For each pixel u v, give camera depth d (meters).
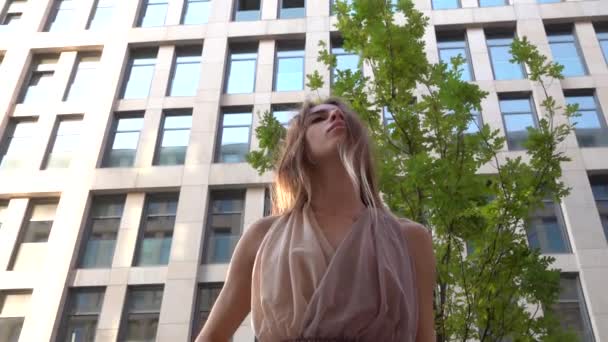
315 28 18.84
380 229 1.51
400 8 8.32
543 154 7.43
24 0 21.47
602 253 13.59
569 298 13.23
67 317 14.24
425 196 6.79
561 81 16.67
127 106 17.84
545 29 18.25
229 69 18.62
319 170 1.73
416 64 7.77
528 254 6.86
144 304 14.21
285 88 17.83
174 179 16.03
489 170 15.14
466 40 18.16
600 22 18.14
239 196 15.92
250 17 19.81
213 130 16.83
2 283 14.85
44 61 19.67
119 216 15.89
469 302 6.91
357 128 1.91
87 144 17.05
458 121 7.32
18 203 16.41
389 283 1.36
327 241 1.48
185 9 20.27
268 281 1.42
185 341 13.20
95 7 20.86
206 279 14.30
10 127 18.08
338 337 1.26
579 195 14.54
